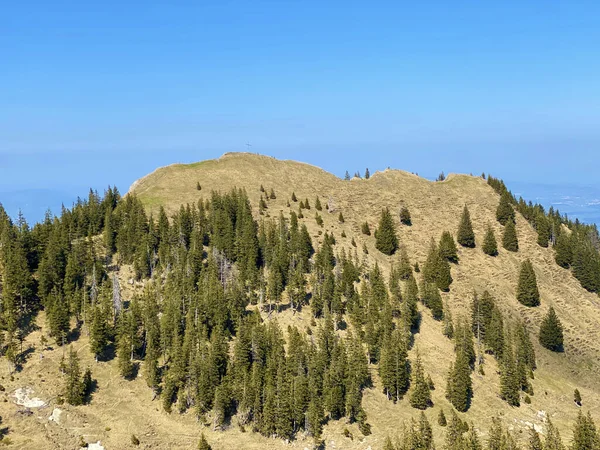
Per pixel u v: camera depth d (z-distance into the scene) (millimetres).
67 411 96500
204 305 117625
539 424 109938
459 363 111375
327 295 128625
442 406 109562
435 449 95688
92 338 107875
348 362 109000
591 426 95750
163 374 107500
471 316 140500
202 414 100750
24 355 106750
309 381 104250
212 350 105750
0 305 112750
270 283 128375
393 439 99062
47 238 136250
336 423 103000
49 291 121000
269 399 99812
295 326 122688
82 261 130875
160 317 118875
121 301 123625
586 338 149625
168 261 135125
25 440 89125
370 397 109000
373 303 128375
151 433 95688
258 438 98438
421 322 136875
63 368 103750
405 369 112625
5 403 95312
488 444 94875
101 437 92750
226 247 146000
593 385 134750
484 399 114500
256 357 108750
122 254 140500
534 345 142750
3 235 130875
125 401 101562
